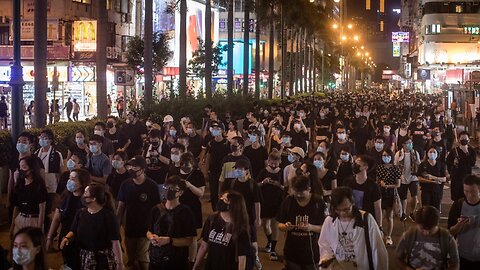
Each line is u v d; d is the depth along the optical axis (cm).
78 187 800
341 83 14412
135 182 856
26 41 4303
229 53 3812
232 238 662
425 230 621
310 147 2084
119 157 967
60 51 4016
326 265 643
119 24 5412
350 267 636
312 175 836
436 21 9544
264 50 8519
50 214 986
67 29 4453
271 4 4716
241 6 8419
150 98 2580
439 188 1266
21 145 981
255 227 883
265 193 1033
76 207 804
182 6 2994
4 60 4056
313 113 2600
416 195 1339
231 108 2961
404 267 633
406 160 1325
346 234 635
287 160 1255
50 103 4141
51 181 1046
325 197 1017
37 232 563
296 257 754
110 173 1013
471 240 719
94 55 4072
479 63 5559
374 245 632
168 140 1429
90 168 1022
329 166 1163
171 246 723
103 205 718
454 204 740
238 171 877
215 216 686
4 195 1381
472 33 9462
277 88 7756
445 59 9488
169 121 1614
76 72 4084
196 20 6712
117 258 715
